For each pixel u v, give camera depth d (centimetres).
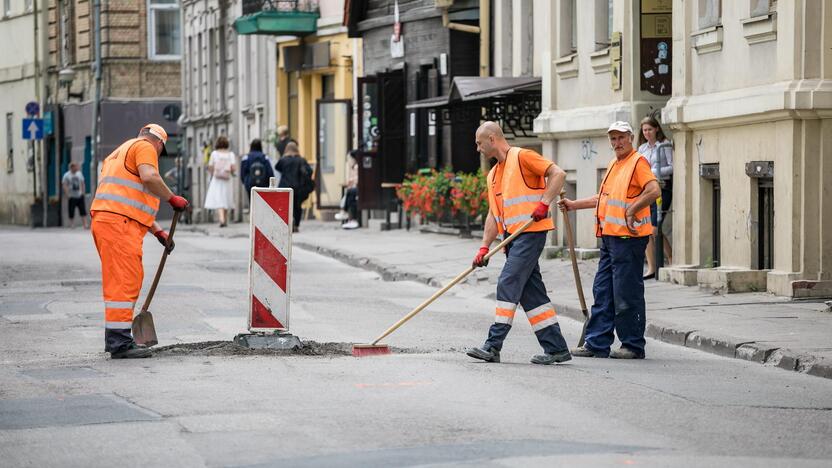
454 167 5681
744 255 3462
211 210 9469
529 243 2347
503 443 1634
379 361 2312
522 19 5338
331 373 2170
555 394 2000
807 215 3195
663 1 4062
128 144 2425
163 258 2458
